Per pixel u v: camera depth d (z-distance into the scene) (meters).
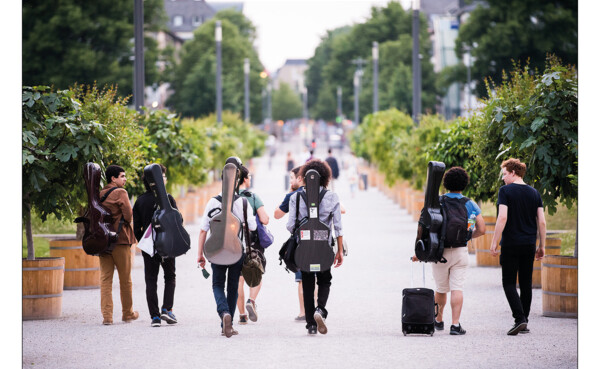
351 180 101.56
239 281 26.81
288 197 25.92
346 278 37.22
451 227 24.16
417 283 35.59
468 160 41.94
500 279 36.97
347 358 21.02
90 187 26.50
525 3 146.50
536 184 29.56
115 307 30.20
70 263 33.84
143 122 49.50
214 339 23.78
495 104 31.78
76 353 21.94
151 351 22.09
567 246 47.56
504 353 21.66
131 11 161.62
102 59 152.50
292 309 29.38
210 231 24.45
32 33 146.12
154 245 25.61
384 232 60.38
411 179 67.00
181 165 50.97
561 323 26.52
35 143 27.12
